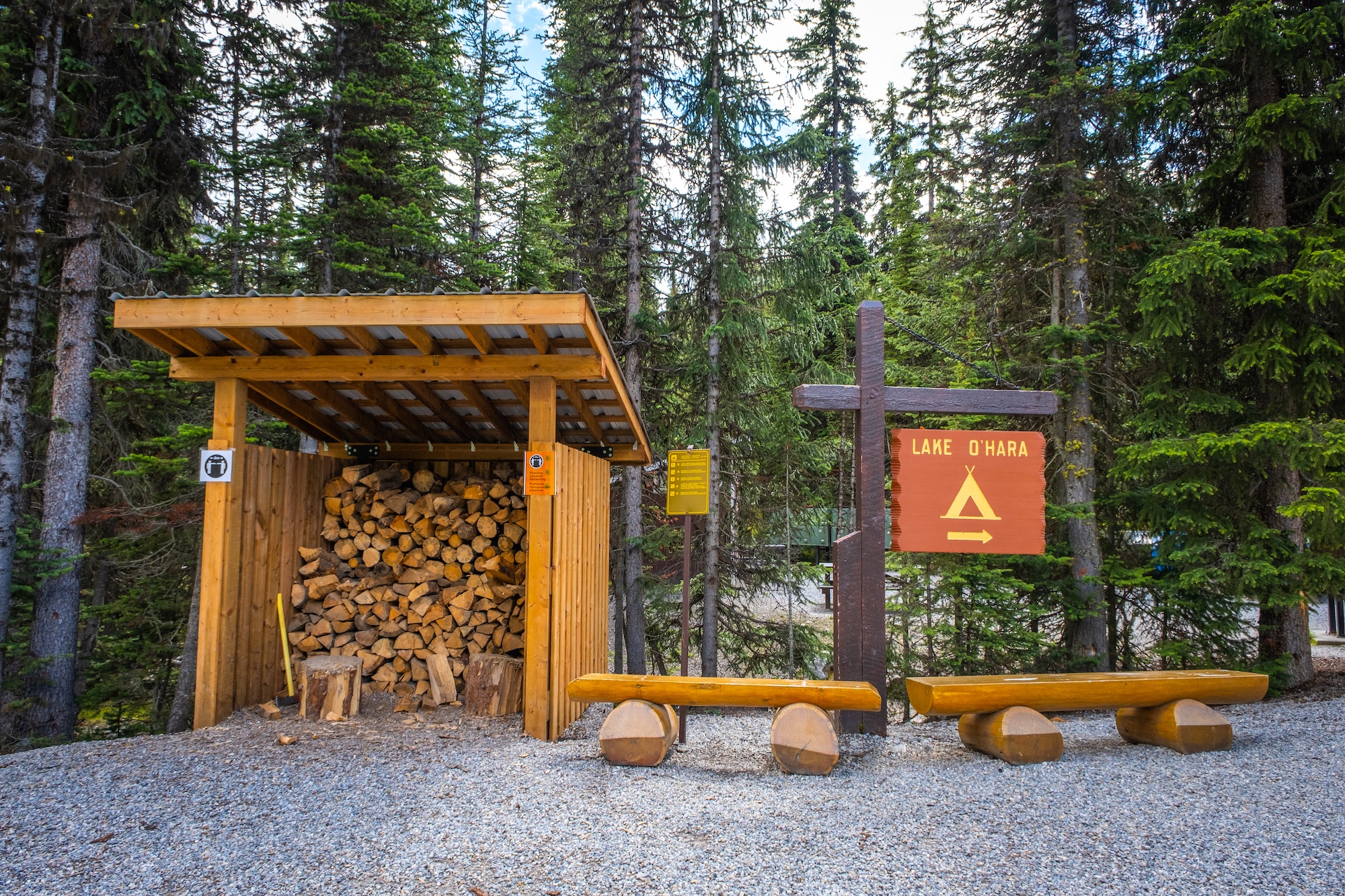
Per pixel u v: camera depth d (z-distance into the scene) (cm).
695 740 581
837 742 478
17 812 389
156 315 518
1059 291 917
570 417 729
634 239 1057
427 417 713
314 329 546
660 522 1186
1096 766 484
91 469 1019
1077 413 860
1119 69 866
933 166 997
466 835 364
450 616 663
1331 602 1352
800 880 316
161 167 974
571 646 606
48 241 830
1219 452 707
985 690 498
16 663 882
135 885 309
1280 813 386
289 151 1028
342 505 691
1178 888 308
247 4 995
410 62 1052
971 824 381
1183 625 847
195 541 967
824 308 1348
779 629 1089
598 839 360
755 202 1034
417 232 1019
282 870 324
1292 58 749
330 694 588
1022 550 575
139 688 1091
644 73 1063
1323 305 721
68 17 833
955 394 597
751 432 1065
